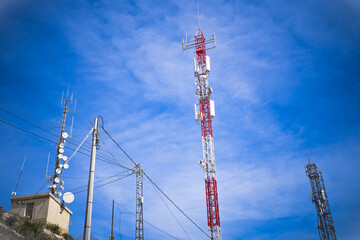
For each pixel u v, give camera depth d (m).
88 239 26.20
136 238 75.56
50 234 35.41
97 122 31.42
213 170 83.12
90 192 27.98
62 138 46.81
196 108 88.56
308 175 121.81
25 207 38.75
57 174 44.31
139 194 79.12
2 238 27.36
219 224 77.75
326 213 113.50
